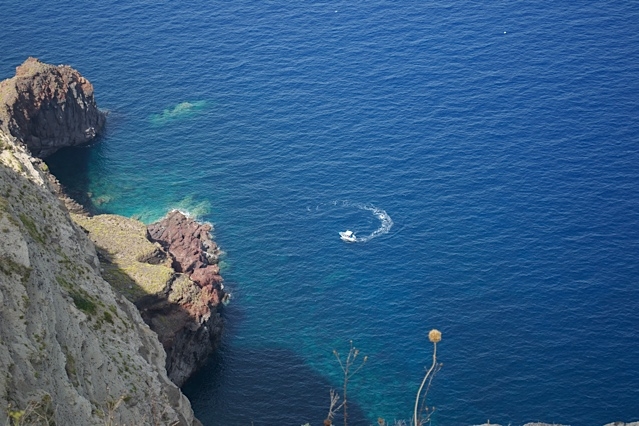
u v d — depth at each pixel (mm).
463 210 152750
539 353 125438
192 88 189375
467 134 171375
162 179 165250
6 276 61344
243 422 117250
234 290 139375
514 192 156375
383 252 144875
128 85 190875
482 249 144125
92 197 161250
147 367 79438
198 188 162500
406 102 180875
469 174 161125
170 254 134875
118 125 180500
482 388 120500
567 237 145875
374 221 151375
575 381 121188
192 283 125812
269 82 189625
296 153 169125
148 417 71812
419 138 170750
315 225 151500
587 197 154500
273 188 160875
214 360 126812
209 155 170625
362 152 168000
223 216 155250
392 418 116750
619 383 120750
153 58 198750
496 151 166500
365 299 136250
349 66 192875
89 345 70312
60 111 171000
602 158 164000
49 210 89250
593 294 134750
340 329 131500
